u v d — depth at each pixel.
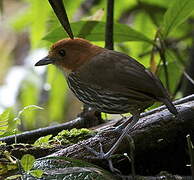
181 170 9.50
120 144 9.04
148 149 9.19
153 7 14.35
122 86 9.30
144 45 13.34
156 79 9.35
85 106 10.72
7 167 8.24
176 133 9.25
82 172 8.11
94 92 9.61
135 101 9.30
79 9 16.17
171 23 10.97
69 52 9.91
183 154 9.39
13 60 17.05
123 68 9.42
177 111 9.10
